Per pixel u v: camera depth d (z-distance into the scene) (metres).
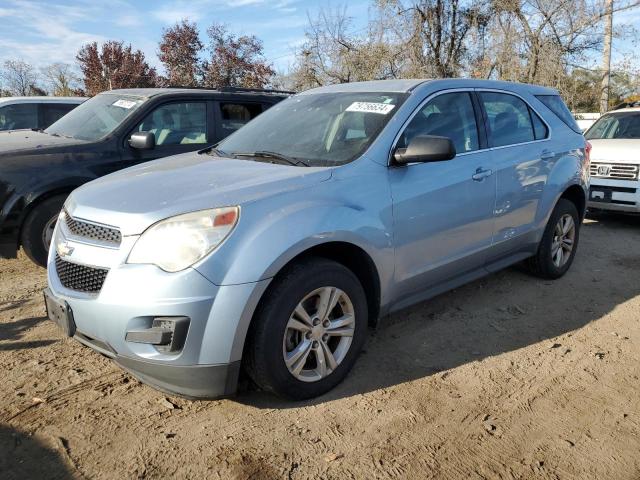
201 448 2.82
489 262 4.60
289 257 2.96
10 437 2.88
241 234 2.86
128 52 26.75
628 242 7.10
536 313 4.63
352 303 3.35
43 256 5.31
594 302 4.89
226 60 25.48
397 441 2.90
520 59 19.59
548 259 5.27
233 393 2.98
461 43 20.81
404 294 3.82
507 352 3.92
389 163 3.62
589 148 5.66
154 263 2.78
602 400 3.31
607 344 4.07
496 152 4.47
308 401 3.25
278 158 3.75
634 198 7.62
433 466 2.72
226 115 6.67
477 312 4.62
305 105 4.44
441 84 4.23
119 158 5.70
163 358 2.79
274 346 2.98
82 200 3.25
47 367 3.61
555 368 3.70
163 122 6.14
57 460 2.72
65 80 28.17
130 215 2.90
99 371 3.57
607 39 18.83
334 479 2.62
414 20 19.78
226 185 3.14
